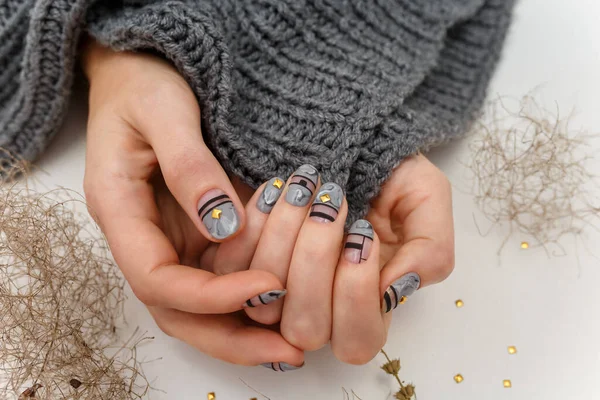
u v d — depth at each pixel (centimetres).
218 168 24
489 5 36
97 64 30
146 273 24
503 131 33
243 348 25
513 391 28
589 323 29
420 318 29
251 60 29
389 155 27
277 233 24
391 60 30
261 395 27
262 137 27
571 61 35
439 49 32
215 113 26
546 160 30
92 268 27
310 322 24
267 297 23
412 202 27
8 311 26
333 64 29
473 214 31
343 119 27
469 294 30
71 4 28
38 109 30
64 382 26
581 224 31
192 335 25
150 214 26
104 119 26
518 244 31
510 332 29
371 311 24
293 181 24
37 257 26
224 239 24
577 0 37
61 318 26
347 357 25
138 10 28
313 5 29
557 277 30
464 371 28
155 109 25
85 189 26
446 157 33
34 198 28
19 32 30
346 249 24
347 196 27
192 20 26
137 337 28
